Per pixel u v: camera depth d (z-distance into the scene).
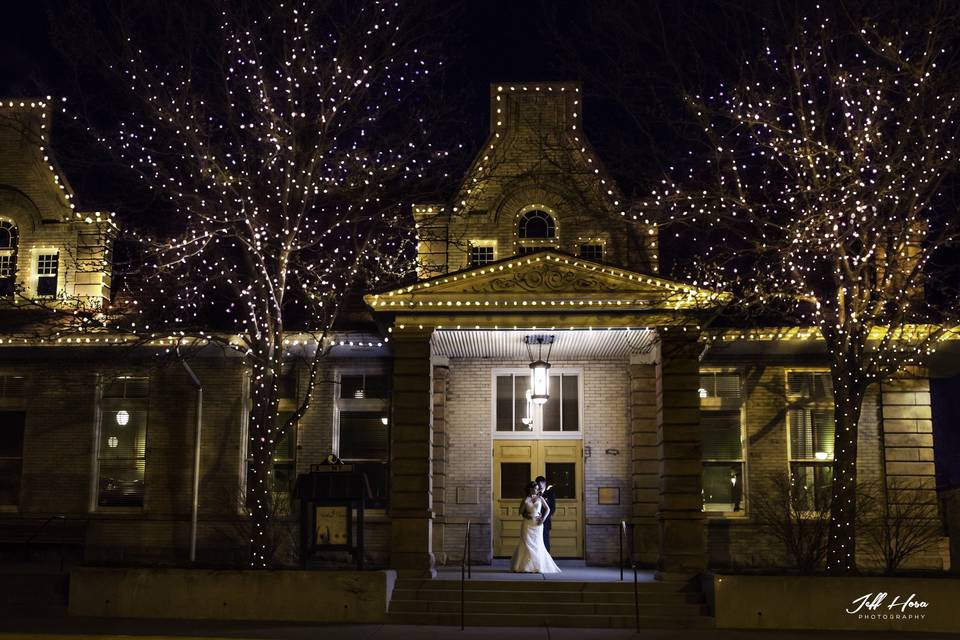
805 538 21.16
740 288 23.20
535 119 24.52
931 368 25.42
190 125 22.11
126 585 18.92
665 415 20.52
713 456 24.16
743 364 24.17
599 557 24.06
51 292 25.02
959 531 26.77
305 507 19.64
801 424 24.05
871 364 20.22
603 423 24.89
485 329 21.36
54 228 25.19
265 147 22.12
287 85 21.61
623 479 24.55
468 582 19.41
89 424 24.58
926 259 20.41
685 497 20.17
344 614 18.59
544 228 24.33
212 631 16.91
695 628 18.19
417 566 20.19
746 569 20.19
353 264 22.94
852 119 20.69
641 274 20.66
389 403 24.61
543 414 25.22
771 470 23.67
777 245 21.66
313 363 21.67
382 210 23.19
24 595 19.64
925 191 22.19
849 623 18.08
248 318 22.53
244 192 21.94
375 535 23.95
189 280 23.20
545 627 18.16
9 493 24.53
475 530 24.47
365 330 23.64
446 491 24.70
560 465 25.06
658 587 19.27
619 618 18.30
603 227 24.02
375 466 24.48
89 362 24.83
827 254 20.86
